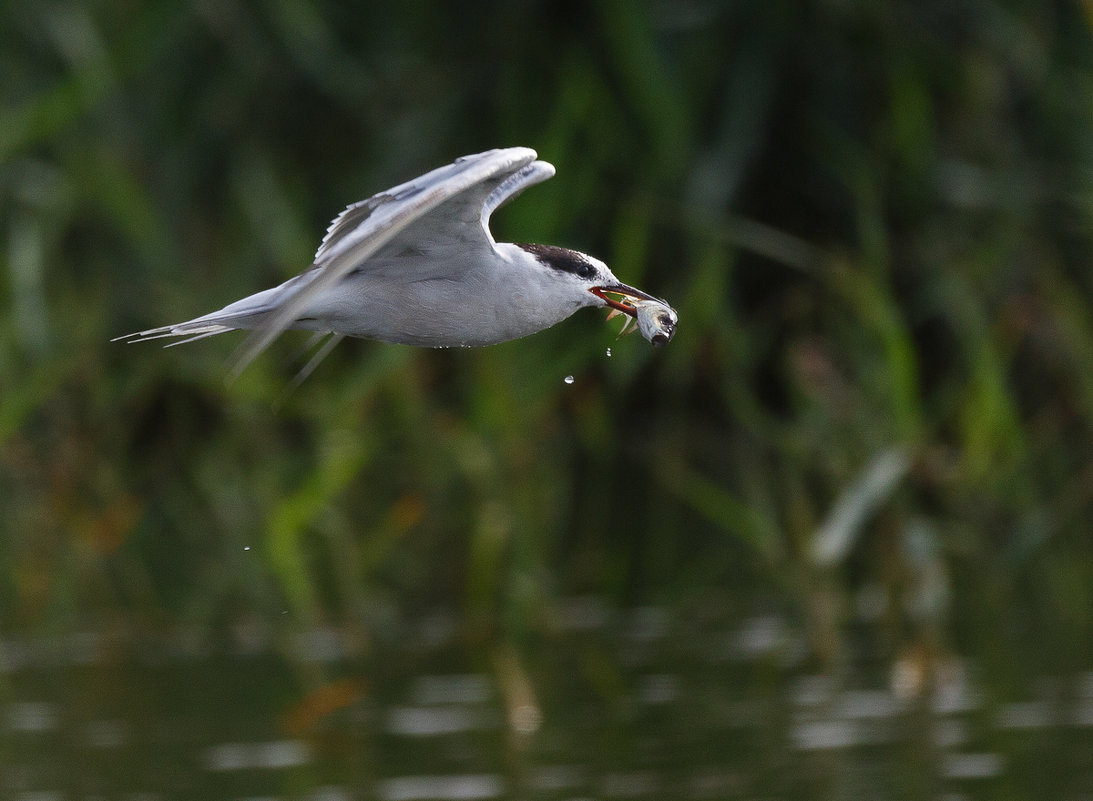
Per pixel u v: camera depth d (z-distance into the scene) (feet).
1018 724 28.81
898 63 47.93
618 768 27.45
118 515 45.03
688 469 47.26
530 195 46.70
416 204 20.62
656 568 40.01
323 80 50.11
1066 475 45.24
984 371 44.93
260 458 48.55
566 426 50.83
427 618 36.60
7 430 47.03
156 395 50.37
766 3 47.57
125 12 50.08
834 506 42.80
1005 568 39.01
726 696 30.76
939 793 25.85
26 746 28.89
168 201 51.16
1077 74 48.67
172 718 30.30
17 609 37.73
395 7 50.21
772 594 37.55
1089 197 47.62
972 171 48.80
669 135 46.47
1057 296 47.65
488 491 45.01
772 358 50.37
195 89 50.88
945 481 44.50
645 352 47.55
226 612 37.35
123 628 36.17
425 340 24.67
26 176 50.55
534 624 35.94
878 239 46.60
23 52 51.31
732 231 47.37
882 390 45.11
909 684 30.96
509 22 48.67
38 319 48.24
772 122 48.62
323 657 34.09
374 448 46.06
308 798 26.30
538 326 24.95
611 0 46.70
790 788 26.37
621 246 46.68
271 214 49.65
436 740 29.14
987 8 48.60
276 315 19.52
